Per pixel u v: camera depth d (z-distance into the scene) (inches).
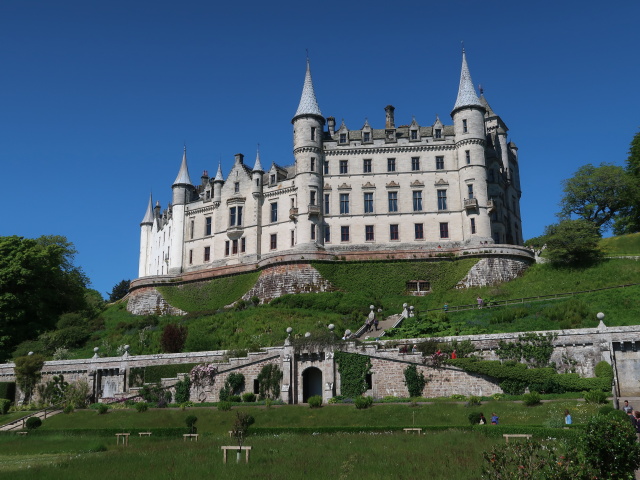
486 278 2704.2
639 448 696.4
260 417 1581.0
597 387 1508.4
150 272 4138.8
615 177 3198.8
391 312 2470.5
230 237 3297.2
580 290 2332.7
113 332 2679.6
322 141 3184.1
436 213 3026.6
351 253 2859.3
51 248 3068.4
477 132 3043.8
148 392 1921.8
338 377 1784.0
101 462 1090.7
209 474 962.1
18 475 995.9
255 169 3309.5
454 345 1750.7
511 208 3356.3
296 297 2657.5
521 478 698.8
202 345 2229.3
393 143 3137.3
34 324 2824.8
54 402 2164.1
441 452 1045.2
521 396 1534.2
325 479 903.7
